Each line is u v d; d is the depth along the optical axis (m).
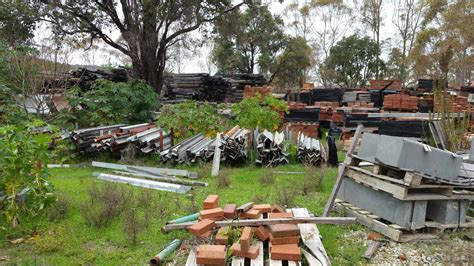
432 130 8.28
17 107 8.77
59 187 6.09
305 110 13.05
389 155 4.39
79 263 3.67
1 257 3.75
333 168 8.08
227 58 34.16
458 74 35.41
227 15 20.38
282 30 35.09
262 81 21.30
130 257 3.83
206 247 3.53
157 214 4.89
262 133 8.91
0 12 14.98
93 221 4.53
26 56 10.12
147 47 17.75
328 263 3.49
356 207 5.01
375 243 4.15
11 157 4.16
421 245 4.18
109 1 17.33
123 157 8.13
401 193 4.20
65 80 11.27
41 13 15.50
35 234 4.27
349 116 12.32
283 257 3.50
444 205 4.42
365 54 36.22
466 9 28.47
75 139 8.27
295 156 8.83
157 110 12.06
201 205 5.38
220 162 8.23
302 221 4.00
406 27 38.91
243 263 3.45
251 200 5.61
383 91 17.72
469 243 4.22
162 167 7.91
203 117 9.79
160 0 17.03
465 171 4.99
